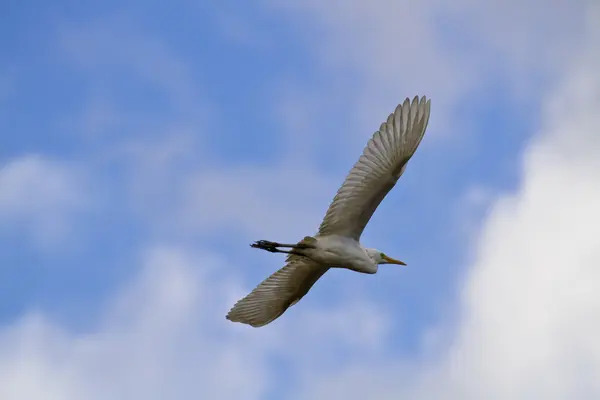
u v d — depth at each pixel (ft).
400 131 56.03
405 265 64.90
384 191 57.21
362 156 56.54
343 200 57.31
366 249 64.18
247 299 64.03
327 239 58.70
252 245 58.85
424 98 55.57
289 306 64.59
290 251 59.11
